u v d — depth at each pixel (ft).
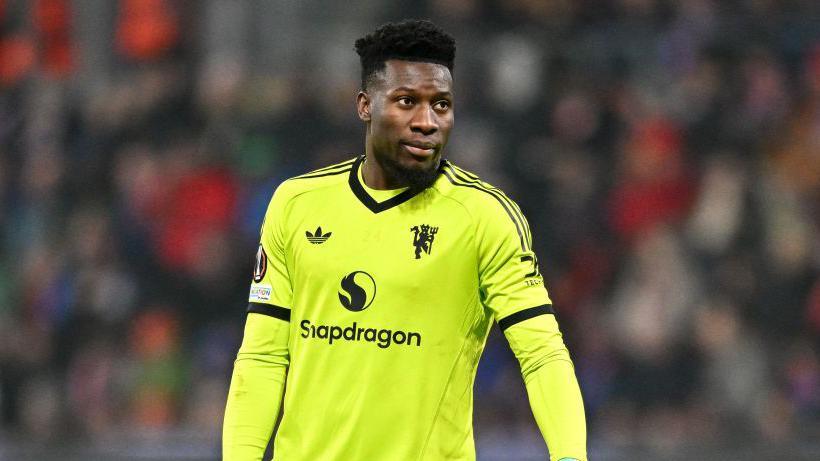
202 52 144.15
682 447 107.76
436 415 42.65
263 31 143.43
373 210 43.19
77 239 135.13
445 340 42.73
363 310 42.68
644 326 120.98
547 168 129.08
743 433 117.29
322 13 142.82
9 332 133.49
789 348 121.49
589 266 124.98
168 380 127.75
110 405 128.67
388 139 42.22
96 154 138.72
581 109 131.23
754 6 132.16
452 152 129.49
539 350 42.16
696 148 129.49
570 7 134.41
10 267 137.08
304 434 43.32
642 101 131.75
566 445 40.98
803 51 131.34
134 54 144.46
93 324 131.75
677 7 133.28
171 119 138.82
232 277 130.11
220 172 133.80
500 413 117.60
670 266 123.13
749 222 125.49
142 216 133.80
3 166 141.59
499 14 134.92
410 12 139.23
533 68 132.98
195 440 115.24
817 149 128.67
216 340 128.36
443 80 42.19
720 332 120.47
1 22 145.28
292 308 44.06
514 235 42.96
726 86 131.34
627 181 127.95
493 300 43.04
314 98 135.74
